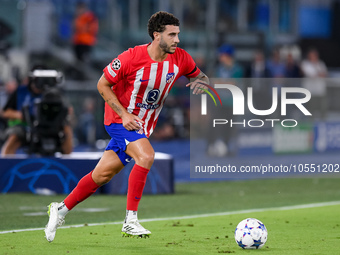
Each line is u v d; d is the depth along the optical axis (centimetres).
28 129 3459
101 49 6581
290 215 2598
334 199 3212
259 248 1783
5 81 5712
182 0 7175
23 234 2067
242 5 7756
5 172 3272
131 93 1816
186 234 2075
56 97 3278
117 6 6919
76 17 6269
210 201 3094
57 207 1856
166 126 6238
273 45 7500
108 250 1761
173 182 3403
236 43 6419
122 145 1809
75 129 5822
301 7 8088
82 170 3216
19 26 6334
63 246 1828
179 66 1858
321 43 8081
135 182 1783
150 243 1883
